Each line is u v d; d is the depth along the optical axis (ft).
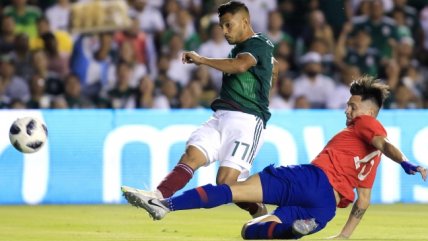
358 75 195.62
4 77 183.32
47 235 89.92
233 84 86.84
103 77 192.54
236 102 86.74
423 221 116.26
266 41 87.30
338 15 209.87
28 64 186.80
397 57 205.87
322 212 78.69
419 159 157.79
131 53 192.03
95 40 195.72
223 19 87.04
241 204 87.97
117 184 149.07
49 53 191.01
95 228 101.24
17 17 195.83
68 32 196.03
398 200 157.17
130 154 149.28
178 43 195.00
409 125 157.58
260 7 208.95
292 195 77.82
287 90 187.52
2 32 191.31
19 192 145.59
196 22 205.87
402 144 157.17
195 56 83.51
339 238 83.30
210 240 81.05
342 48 203.00
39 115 146.00
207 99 186.50
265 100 87.76
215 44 198.18
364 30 205.87
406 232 98.43
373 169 81.82
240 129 85.92
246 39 87.15
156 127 150.00
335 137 81.15
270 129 152.15
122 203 148.77
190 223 110.83
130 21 198.08
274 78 91.40
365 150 80.02
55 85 186.80
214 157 86.17
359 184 81.41
